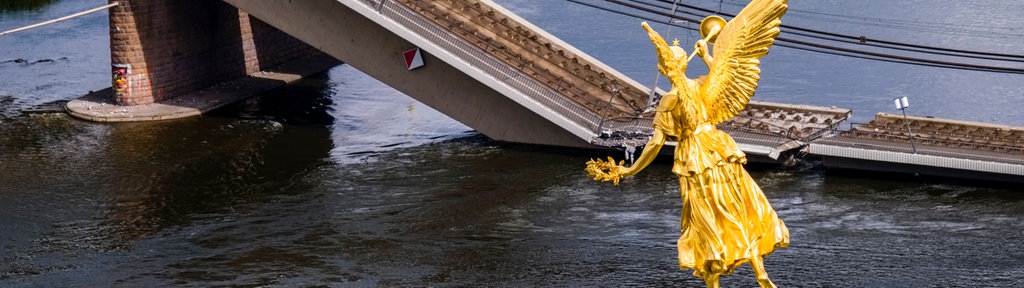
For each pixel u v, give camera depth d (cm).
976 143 8912
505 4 16612
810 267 7225
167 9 11388
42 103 11550
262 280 7131
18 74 12744
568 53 10044
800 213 8294
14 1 16462
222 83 12281
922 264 7294
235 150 10006
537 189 8850
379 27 9800
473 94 9888
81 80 12481
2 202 8662
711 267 4350
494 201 8606
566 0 16612
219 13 12194
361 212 8400
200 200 8719
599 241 7750
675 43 4353
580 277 7119
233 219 8288
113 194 8850
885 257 7406
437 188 8919
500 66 9462
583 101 9681
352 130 10675
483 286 7000
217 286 7044
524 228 8038
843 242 7694
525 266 7319
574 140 9794
